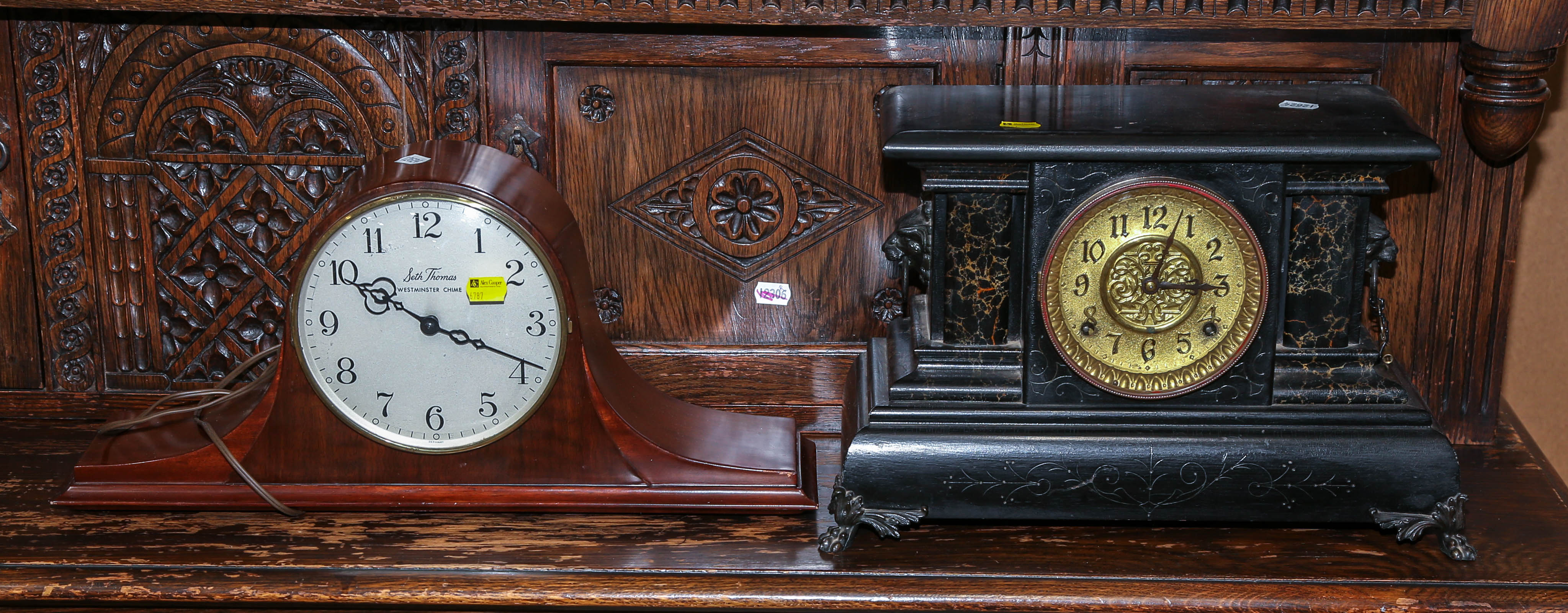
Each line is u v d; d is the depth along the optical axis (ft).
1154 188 5.54
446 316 5.79
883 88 6.23
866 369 6.14
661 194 6.35
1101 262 5.62
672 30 6.17
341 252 5.74
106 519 5.95
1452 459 5.72
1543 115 6.51
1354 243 5.65
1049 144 5.50
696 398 6.54
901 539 5.86
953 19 5.89
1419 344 6.33
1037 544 5.84
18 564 5.74
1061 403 5.75
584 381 5.87
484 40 6.17
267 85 6.24
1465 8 5.80
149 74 6.23
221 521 5.95
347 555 5.80
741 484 5.96
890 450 5.76
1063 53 6.15
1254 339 5.68
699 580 5.71
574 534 5.90
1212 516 5.79
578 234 5.97
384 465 5.94
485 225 5.72
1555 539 5.84
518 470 5.94
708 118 6.27
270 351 6.18
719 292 6.45
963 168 5.59
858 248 6.39
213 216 6.38
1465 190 6.16
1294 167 5.56
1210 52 6.14
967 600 5.65
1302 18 5.83
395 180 5.70
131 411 6.47
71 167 6.32
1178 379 5.71
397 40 6.19
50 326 6.48
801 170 6.31
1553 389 7.34
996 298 5.73
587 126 6.28
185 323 6.48
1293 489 5.74
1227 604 5.62
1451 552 5.74
